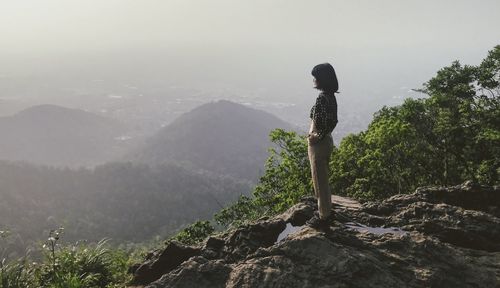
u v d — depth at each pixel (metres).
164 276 4.81
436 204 6.13
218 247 5.70
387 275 4.52
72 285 6.99
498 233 5.56
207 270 4.77
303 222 5.76
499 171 24.11
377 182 23.72
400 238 5.14
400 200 6.57
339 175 25.41
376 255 4.87
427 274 4.59
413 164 24.19
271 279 4.50
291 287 4.40
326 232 5.14
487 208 6.44
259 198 27.78
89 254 8.27
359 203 7.05
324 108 4.68
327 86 4.74
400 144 22.62
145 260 6.66
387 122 22.94
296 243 4.85
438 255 4.92
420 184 25.28
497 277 4.75
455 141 25.11
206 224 24.00
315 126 4.82
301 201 6.44
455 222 5.70
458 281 4.64
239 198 28.06
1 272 7.36
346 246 5.00
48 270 7.70
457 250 5.24
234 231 5.80
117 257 8.82
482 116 25.58
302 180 26.28
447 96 26.84
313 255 4.71
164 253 5.93
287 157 27.27
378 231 5.62
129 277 7.16
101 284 7.75
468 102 25.25
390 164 23.52
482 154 25.77
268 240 5.45
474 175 25.84
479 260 5.10
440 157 25.97
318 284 4.41
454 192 6.60
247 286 4.49
